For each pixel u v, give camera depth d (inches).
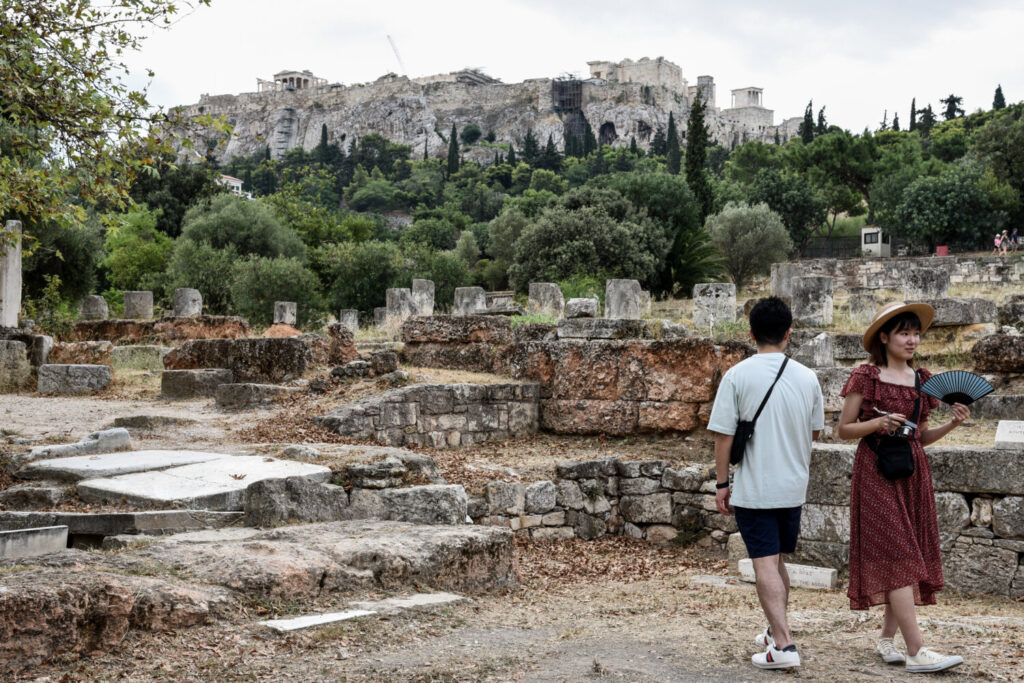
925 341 766.5
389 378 560.1
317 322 1460.4
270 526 305.1
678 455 490.6
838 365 742.5
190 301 1164.5
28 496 341.1
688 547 428.5
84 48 408.8
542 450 520.7
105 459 385.7
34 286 1322.6
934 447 325.7
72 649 176.6
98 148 408.5
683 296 1999.3
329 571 229.1
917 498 189.8
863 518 188.7
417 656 184.1
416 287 1266.0
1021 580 301.7
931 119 5856.3
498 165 6998.0
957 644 201.0
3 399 652.7
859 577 187.3
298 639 191.2
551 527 428.5
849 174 3267.7
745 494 185.6
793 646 177.6
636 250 1889.8
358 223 2977.4
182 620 194.2
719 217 2511.1
